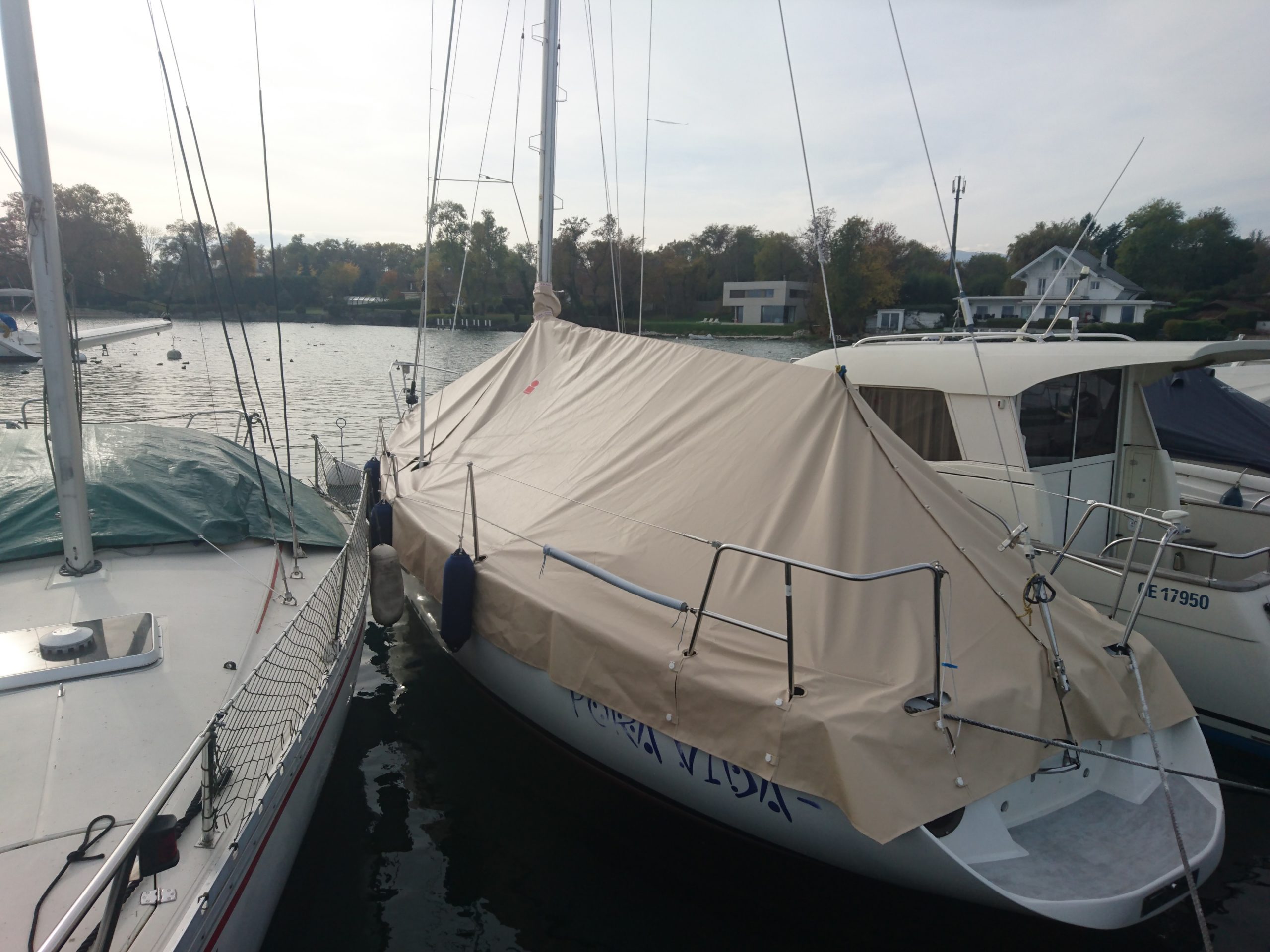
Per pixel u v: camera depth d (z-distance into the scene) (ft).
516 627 13.82
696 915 12.56
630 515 14.61
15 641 12.01
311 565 17.26
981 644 11.35
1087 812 11.32
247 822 9.59
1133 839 10.80
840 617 11.28
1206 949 9.49
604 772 13.79
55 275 12.82
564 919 12.43
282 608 15.08
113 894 7.17
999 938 12.01
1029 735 10.34
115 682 11.53
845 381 13.97
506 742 17.16
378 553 17.44
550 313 26.61
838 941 12.09
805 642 11.11
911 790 9.65
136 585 14.64
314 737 12.71
